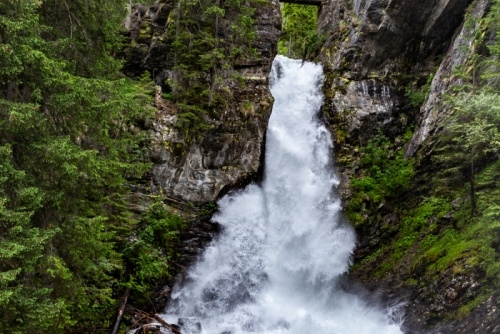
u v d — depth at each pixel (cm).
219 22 1961
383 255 1811
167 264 1634
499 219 1357
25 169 892
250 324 1567
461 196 1648
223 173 1864
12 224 802
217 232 1814
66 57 1108
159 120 1772
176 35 1852
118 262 1461
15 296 776
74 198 1002
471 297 1316
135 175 1650
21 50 820
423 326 1400
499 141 1362
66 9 1108
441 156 1616
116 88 1069
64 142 865
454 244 1509
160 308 1559
